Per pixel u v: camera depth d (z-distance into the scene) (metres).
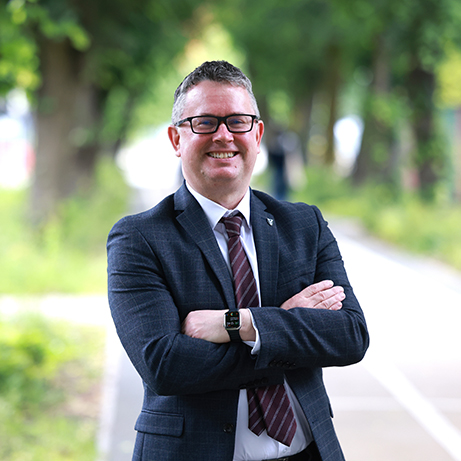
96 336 12.55
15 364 9.48
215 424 3.81
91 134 25.12
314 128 61.72
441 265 20.91
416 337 12.88
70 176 23.42
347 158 63.41
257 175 50.25
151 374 3.80
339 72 47.16
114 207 28.52
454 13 28.19
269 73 49.53
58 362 10.73
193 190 4.20
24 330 11.01
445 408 9.41
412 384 10.39
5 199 33.84
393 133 35.34
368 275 19.05
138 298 3.96
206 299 3.98
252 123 4.08
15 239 19.92
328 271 4.36
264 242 4.16
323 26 39.81
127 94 28.92
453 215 26.56
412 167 34.53
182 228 4.14
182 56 27.53
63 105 21.42
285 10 41.44
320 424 3.98
